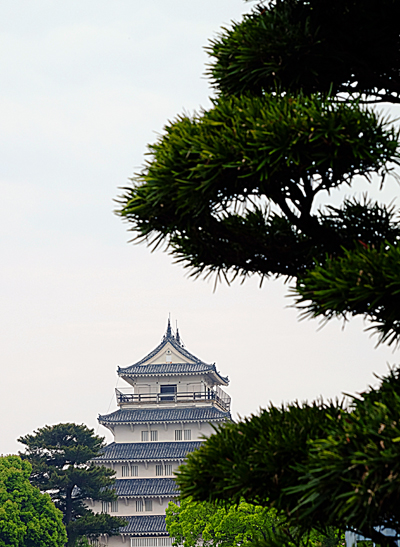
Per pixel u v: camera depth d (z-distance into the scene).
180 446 146.12
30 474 126.69
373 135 8.48
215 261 10.64
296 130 8.42
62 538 115.81
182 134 9.17
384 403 7.91
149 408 153.50
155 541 136.88
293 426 8.80
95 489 129.50
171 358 161.00
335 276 7.88
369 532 8.51
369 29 9.80
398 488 6.84
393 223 10.76
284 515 9.15
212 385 172.50
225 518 72.69
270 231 10.98
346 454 7.24
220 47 10.44
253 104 9.05
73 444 131.75
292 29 9.70
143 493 139.12
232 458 8.86
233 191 9.31
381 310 8.43
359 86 10.45
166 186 9.02
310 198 9.66
